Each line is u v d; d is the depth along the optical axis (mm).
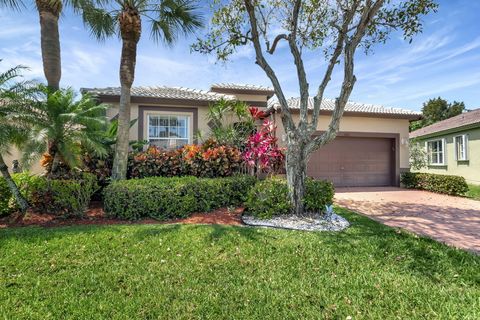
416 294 3471
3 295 3402
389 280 3811
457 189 11328
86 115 7500
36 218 6867
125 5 8242
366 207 9070
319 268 4172
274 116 12711
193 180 7621
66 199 6859
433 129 20688
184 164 9445
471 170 16484
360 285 3689
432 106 40219
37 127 6824
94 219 6895
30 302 3281
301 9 8539
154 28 9594
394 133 14312
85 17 9852
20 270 4035
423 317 3037
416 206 9242
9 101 6738
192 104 11898
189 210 7172
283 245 5000
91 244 4938
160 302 3305
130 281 3779
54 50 9055
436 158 19812
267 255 4613
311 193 7438
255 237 5363
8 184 6922
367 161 14258
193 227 5902
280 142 12570
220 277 3906
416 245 5047
